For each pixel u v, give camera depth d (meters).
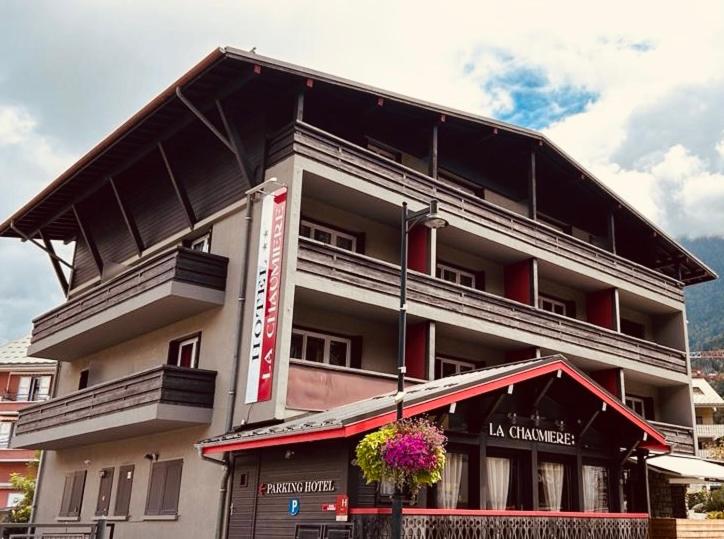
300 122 17.91
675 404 29.50
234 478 15.66
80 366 24.97
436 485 13.11
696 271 32.16
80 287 25.83
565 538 13.48
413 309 19.47
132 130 20.08
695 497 44.66
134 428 18.64
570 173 26.05
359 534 11.59
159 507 18.41
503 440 14.08
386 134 21.28
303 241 17.33
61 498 23.75
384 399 14.41
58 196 24.42
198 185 20.78
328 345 19.44
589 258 26.08
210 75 17.45
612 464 16.09
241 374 17.22
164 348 20.30
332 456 12.64
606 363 25.53
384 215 20.58
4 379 45.56
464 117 22.00
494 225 22.70
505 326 22.16
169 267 18.05
